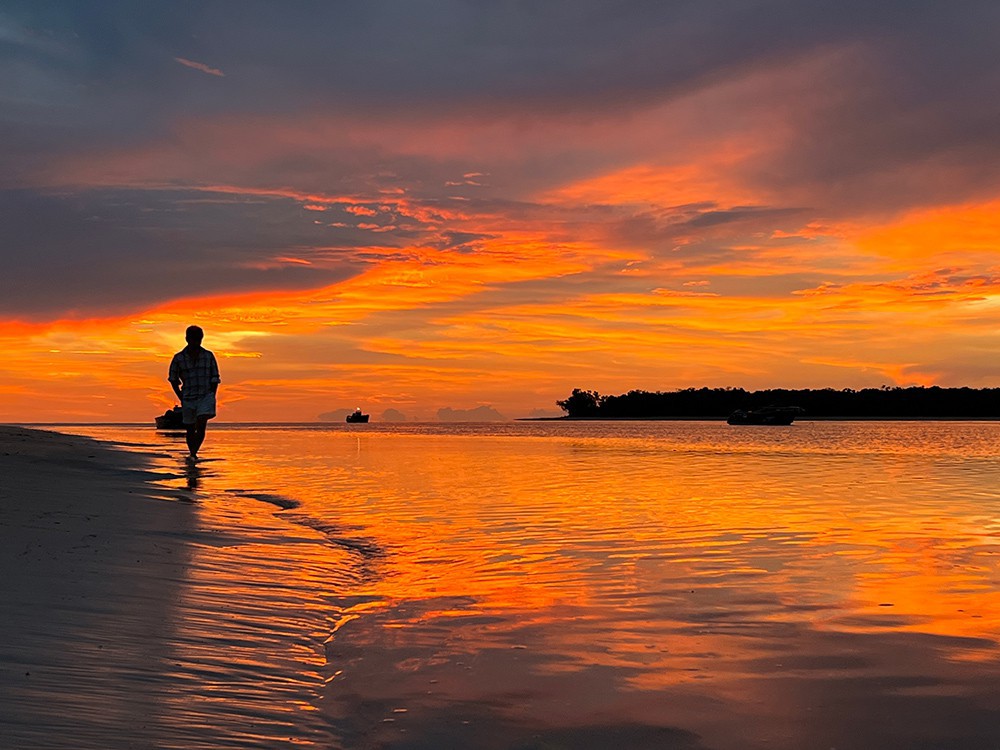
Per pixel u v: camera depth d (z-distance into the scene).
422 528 9.94
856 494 13.65
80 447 20.67
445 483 15.59
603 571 7.37
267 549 8.11
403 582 6.96
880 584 6.77
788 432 54.12
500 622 5.68
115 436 35.69
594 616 5.82
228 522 9.61
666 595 6.43
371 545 8.78
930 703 4.09
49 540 7.23
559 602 6.24
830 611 5.89
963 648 4.98
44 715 3.53
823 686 4.35
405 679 4.53
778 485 15.26
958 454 25.72
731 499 12.97
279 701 4.11
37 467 13.66
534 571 7.40
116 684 4.02
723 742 3.69
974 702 4.09
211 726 3.69
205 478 15.31
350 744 3.68
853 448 30.09
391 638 5.29
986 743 3.63
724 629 5.45
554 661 4.82
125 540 7.67
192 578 6.45
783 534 9.38
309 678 4.50
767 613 5.86
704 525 10.12
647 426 78.75
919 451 27.89
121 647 4.55
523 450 28.28
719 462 21.80
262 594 6.23
